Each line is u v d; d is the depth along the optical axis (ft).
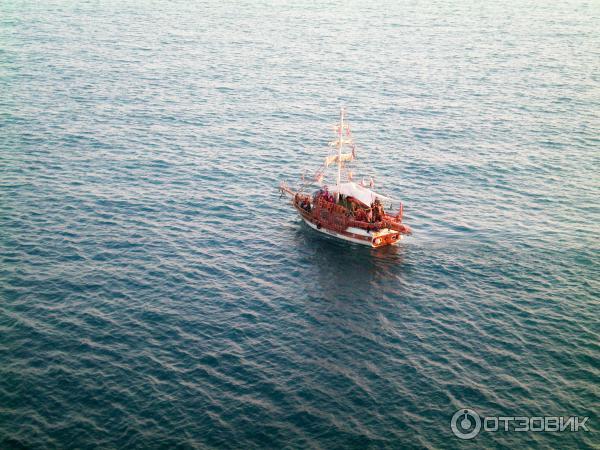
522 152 322.34
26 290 198.29
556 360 173.17
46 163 291.58
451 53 515.50
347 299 202.08
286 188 268.41
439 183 287.07
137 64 458.91
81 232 234.99
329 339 182.09
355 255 229.45
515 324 188.85
